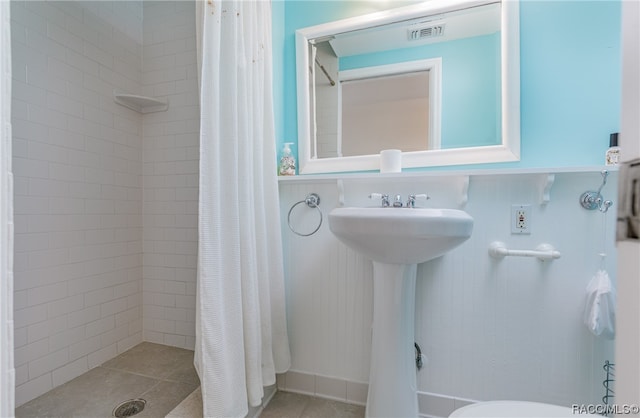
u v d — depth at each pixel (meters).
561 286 1.07
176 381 1.41
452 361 1.18
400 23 1.40
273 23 1.45
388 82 1.42
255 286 1.11
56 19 1.41
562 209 1.07
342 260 1.33
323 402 1.30
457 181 1.18
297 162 1.54
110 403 1.24
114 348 1.68
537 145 1.19
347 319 1.32
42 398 1.28
